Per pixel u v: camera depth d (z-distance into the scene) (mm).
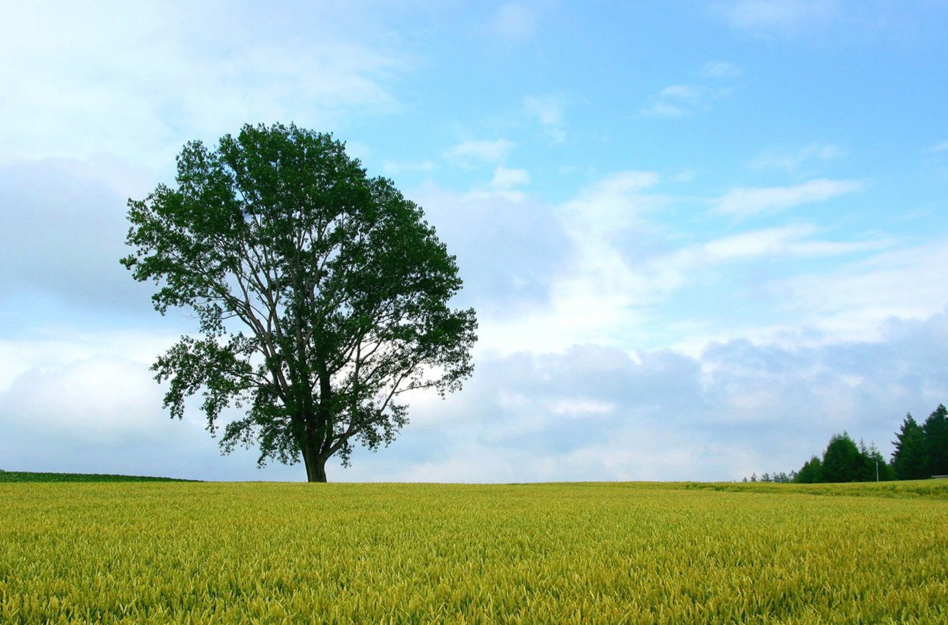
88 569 4883
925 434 83938
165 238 30000
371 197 31641
